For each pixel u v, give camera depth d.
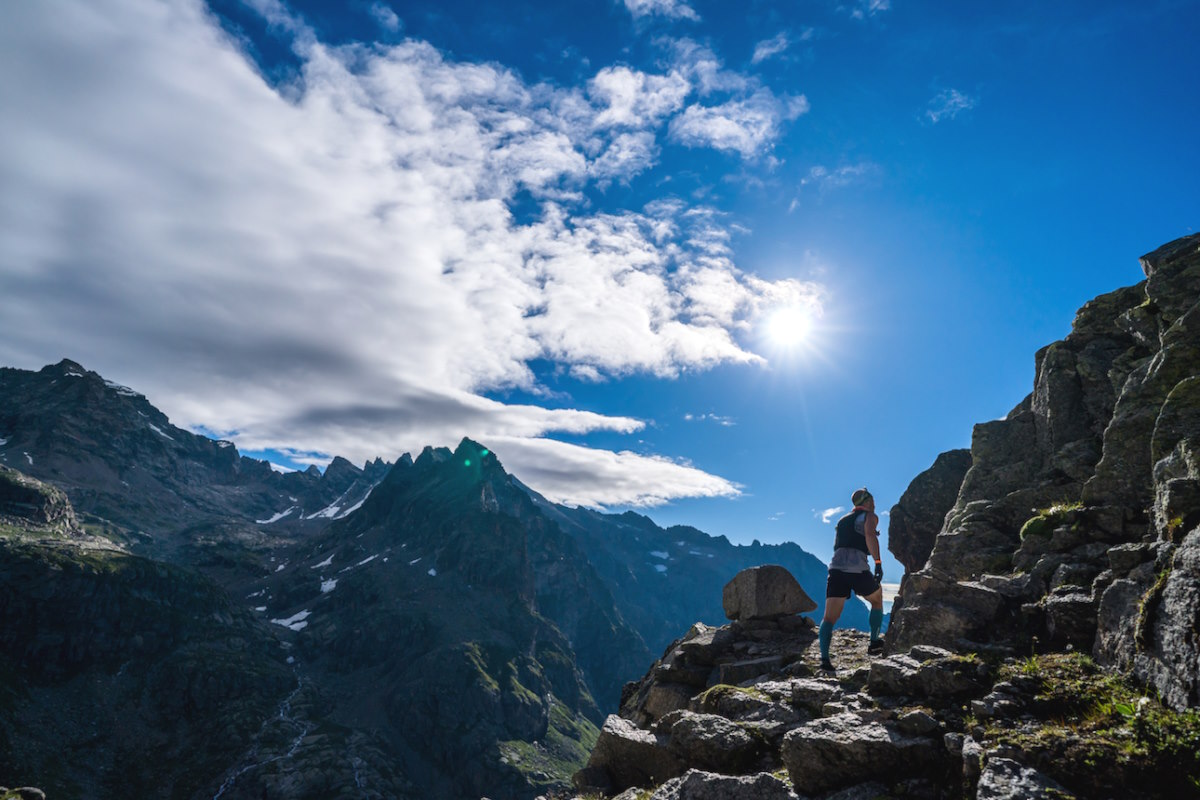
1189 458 9.14
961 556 14.27
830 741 7.41
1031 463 16.27
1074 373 16.36
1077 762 6.00
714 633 16.61
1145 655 7.30
